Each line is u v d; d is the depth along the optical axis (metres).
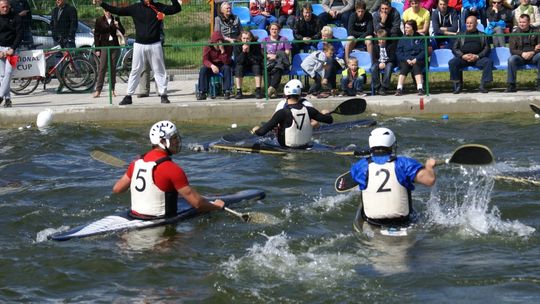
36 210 15.30
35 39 31.62
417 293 11.16
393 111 24.38
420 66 25.09
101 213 15.16
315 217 14.53
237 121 24.41
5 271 12.34
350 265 12.15
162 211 14.11
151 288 11.66
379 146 13.24
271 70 25.45
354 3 27.55
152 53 24.55
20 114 24.59
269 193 16.20
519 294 11.02
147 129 23.55
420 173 13.06
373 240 13.05
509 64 25.00
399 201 13.23
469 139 20.66
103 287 11.74
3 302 11.33
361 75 25.44
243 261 12.42
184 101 25.50
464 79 27.69
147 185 14.02
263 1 29.75
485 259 12.25
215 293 11.38
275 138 20.75
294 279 11.74
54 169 18.83
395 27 25.56
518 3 28.58
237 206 15.20
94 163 19.42
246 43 25.05
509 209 14.56
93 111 24.62
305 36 26.66
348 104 20.73
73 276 12.11
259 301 11.10
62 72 27.73
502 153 19.03
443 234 13.29
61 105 25.39
